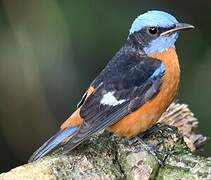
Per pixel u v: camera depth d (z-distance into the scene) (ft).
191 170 38.78
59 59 49.67
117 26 53.31
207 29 57.57
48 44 49.11
